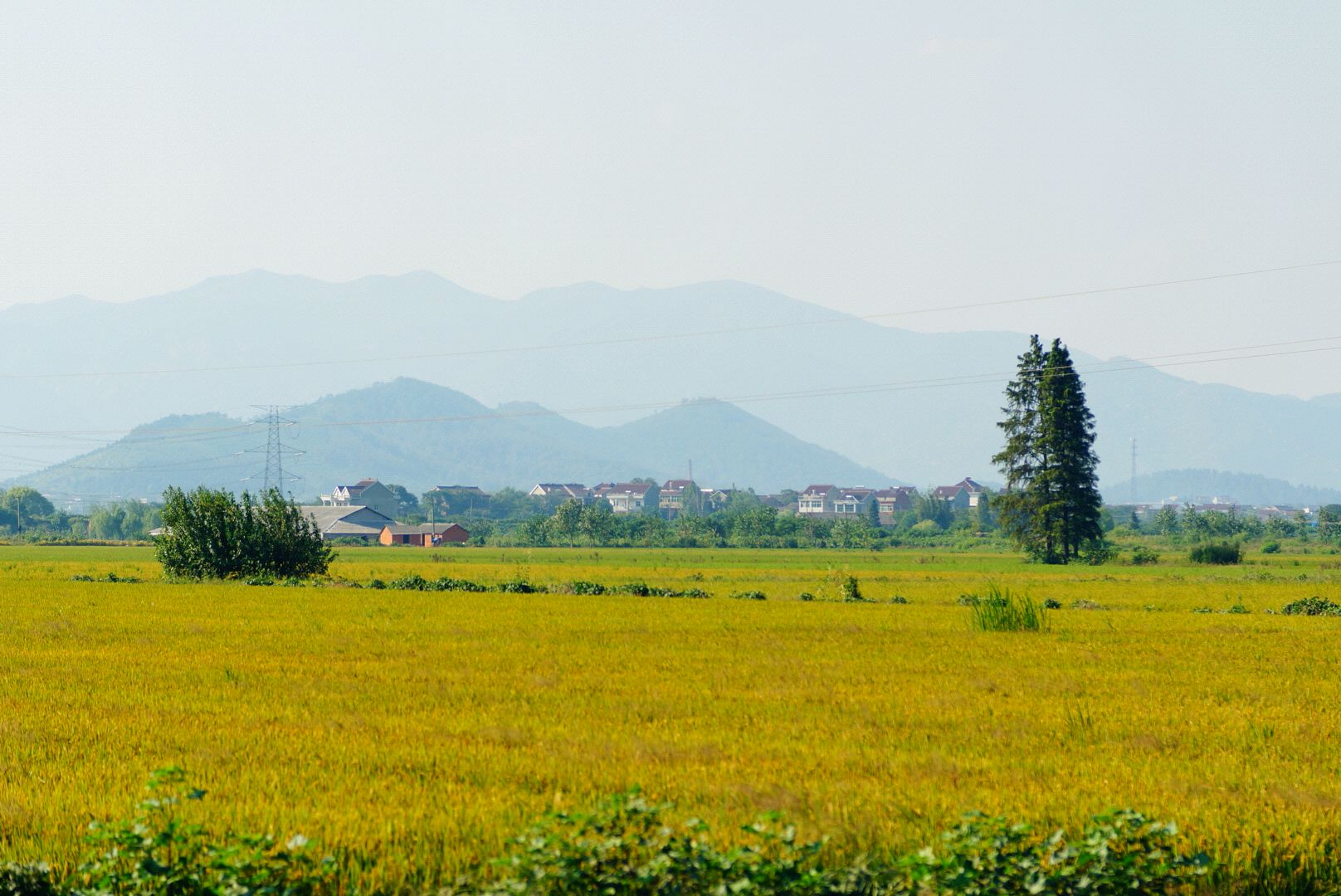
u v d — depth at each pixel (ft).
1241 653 214.28
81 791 100.01
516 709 142.20
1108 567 637.30
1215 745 123.75
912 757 115.24
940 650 215.31
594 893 70.54
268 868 71.67
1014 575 540.93
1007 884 72.64
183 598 340.18
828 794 98.32
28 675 172.76
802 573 543.80
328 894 74.28
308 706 144.97
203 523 455.63
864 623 272.92
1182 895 77.36
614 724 132.16
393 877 77.10
